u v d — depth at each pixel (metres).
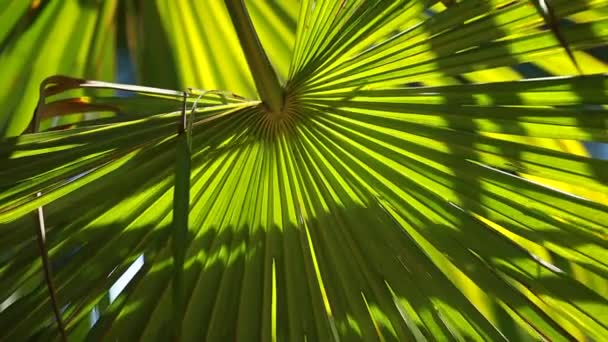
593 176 2.12
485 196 2.18
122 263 2.16
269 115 2.17
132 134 2.08
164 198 2.16
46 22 2.38
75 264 2.14
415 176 2.21
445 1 2.09
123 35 2.46
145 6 2.45
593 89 2.07
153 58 2.49
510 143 2.15
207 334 2.17
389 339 2.21
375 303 2.21
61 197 2.10
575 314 2.16
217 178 2.19
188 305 2.17
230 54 2.48
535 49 2.10
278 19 2.46
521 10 2.06
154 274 2.17
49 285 1.98
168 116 2.10
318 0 2.11
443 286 2.20
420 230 2.21
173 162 2.13
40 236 1.99
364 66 2.15
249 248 2.22
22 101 2.41
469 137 2.16
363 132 2.20
